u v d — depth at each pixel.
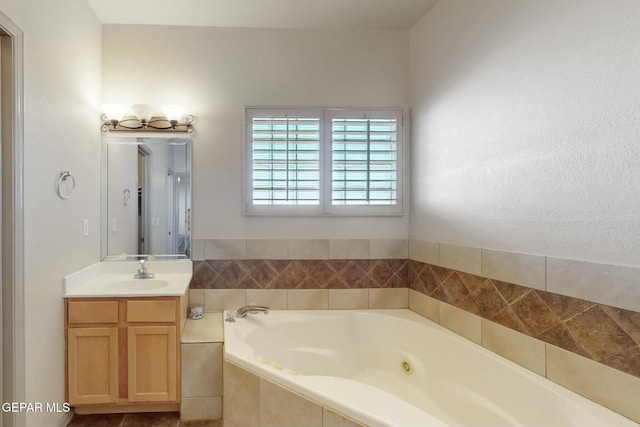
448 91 2.30
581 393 1.41
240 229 2.76
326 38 2.81
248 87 2.76
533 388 1.55
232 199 2.75
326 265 2.79
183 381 2.14
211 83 2.74
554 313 1.53
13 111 1.54
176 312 2.15
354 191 2.81
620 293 1.27
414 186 2.78
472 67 2.06
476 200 2.03
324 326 2.59
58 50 1.96
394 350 2.50
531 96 1.63
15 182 1.55
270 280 2.76
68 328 2.06
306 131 2.77
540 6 1.57
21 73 1.58
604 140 1.31
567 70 1.45
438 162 2.43
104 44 2.65
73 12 2.15
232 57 2.75
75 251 2.20
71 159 2.12
